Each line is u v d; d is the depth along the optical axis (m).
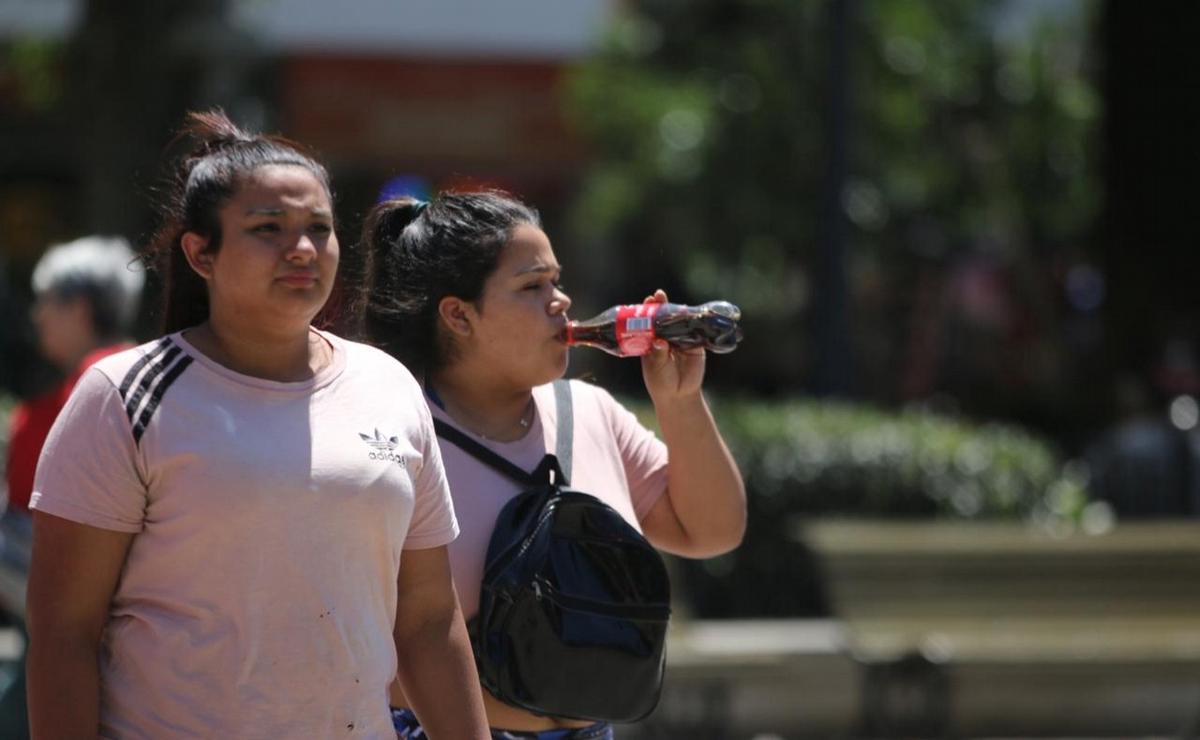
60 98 42.06
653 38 49.28
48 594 8.70
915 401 51.25
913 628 23.97
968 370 52.84
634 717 10.83
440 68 47.62
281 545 8.67
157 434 8.62
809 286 48.06
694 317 11.02
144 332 18.16
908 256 50.66
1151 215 43.06
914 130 46.62
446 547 9.77
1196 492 28.88
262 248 8.91
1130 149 43.00
